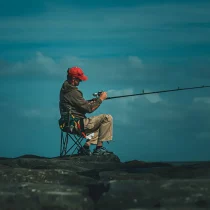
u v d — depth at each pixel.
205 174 7.81
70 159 13.88
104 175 8.34
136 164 11.77
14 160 12.41
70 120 15.12
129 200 6.00
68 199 6.09
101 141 15.16
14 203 6.04
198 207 5.57
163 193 6.02
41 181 7.95
